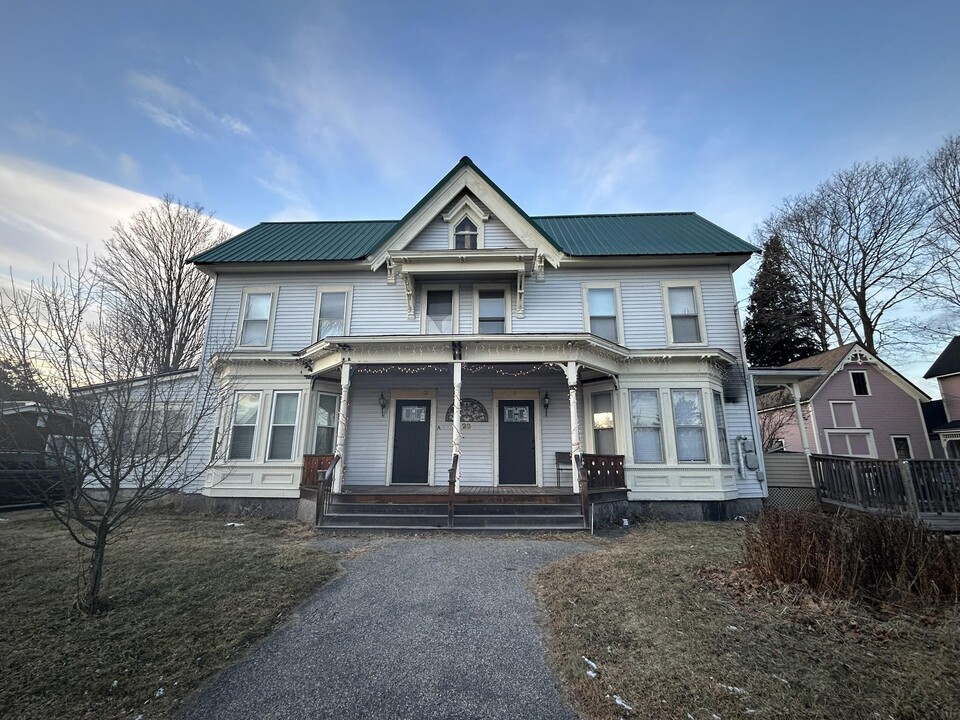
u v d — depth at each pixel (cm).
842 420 2184
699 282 1223
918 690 303
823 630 391
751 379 1176
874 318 2588
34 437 526
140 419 543
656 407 1083
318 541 771
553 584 537
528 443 1166
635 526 909
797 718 278
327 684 327
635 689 312
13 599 478
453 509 860
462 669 348
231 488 1064
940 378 2438
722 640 377
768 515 550
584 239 1337
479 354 994
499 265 1163
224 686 323
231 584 528
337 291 1253
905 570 452
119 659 356
